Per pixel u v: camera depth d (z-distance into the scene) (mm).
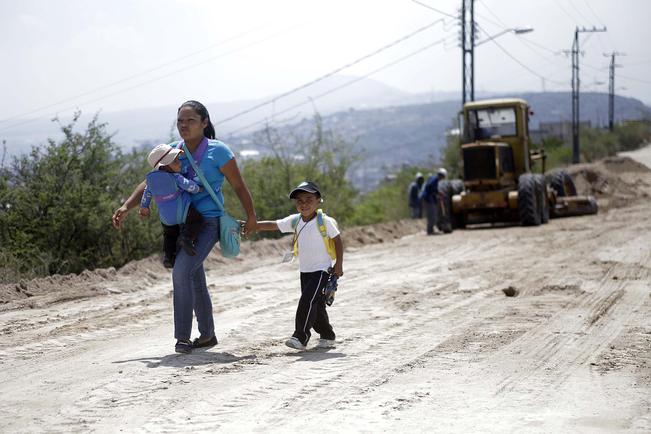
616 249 26234
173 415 8148
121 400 8758
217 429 7641
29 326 14055
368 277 20938
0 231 21234
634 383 9453
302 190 11383
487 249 28250
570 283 18703
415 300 16734
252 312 15461
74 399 8852
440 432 7488
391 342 12227
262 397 8875
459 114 40969
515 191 39438
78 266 21891
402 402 8609
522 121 40312
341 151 38688
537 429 7555
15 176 21969
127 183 24047
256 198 34531
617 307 15406
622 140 137500
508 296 17281
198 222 11180
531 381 9586
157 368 10375
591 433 7426
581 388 9219
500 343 12039
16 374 10312
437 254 27094
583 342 12062
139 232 23375
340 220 38094
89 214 21625
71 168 22297
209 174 11305
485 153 38250
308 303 11383
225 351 11625
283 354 11359
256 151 37500
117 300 17156
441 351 11477
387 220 51438
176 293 11367
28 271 20141
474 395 8914
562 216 44781
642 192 61094
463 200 38500
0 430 7723
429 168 68438
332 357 11102
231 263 23734
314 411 8281
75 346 12203
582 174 62875
